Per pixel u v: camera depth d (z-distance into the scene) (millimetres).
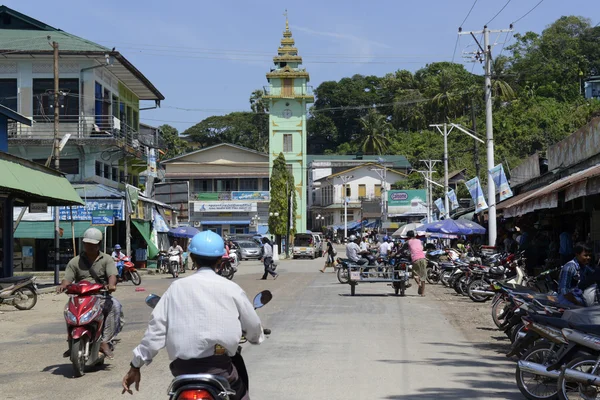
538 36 82438
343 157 98562
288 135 76125
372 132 95312
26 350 11680
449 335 12758
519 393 8031
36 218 33250
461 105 87312
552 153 27969
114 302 9867
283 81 75625
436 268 27781
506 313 11680
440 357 10383
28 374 9430
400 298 20719
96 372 9531
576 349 7332
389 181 92562
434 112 91250
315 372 9219
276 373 9156
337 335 12641
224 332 4609
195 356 4590
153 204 40125
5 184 18438
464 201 63000
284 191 64062
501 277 18812
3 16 43031
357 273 21500
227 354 4730
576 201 22969
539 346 7934
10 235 23359
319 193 102500
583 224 23781
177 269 34344
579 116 64500
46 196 20891
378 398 7770
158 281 30719
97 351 9375
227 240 43875
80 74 37531
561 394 7277
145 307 19031
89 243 9461
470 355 10586
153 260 39125
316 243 63688
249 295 21719
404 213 74250
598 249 20844
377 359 10195
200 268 4965
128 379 4910
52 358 10789
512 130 66562
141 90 45531
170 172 75125
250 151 75125
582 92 75562
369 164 92125
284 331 13156
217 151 75438
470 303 19047
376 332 13070
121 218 33875
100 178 38406
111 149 38344
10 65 37531
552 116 67125
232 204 74188
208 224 74750
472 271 19453
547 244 23016
